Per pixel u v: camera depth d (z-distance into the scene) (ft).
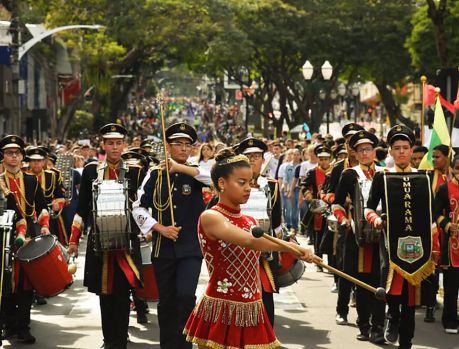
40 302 68.69
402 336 51.52
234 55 252.62
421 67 224.74
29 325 60.18
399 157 52.11
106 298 53.26
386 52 263.08
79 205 54.65
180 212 51.13
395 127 52.54
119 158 53.72
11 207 57.00
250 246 35.22
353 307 68.03
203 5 247.09
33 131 257.75
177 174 51.55
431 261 50.62
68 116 255.50
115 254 52.49
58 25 227.20
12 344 56.08
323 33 263.70
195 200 51.60
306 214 84.53
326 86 270.46
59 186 75.56
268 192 53.31
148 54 266.77
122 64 253.44
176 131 52.54
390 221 50.67
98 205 51.60
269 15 265.13
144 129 359.87
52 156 94.43
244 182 36.35
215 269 36.32
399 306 54.44
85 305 68.54
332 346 55.31
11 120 233.55
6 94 233.76
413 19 229.25
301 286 77.25
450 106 80.07
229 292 36.11
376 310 55.72
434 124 69.67
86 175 54.24
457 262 57.82
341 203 57.57
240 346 36.09
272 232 54.19
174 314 50.88
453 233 57.31
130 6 233.76
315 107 277.64
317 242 84.33
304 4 266.77
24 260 54.13
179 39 246.47
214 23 250.37
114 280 52.44
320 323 62.13
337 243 60.23
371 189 52.13
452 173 57.98
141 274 52.60
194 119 589.32
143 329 60.03
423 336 57.77
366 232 53.98
